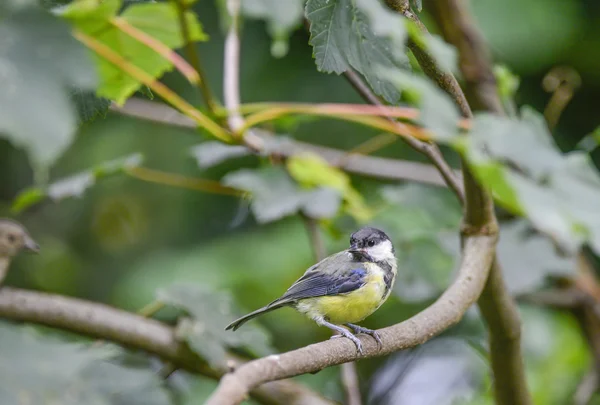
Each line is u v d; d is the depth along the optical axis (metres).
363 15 4.56
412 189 10.46
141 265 14.09
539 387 11.96
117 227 15.11
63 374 4.48
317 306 8.01
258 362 4.89
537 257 9.26
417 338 5.91
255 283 13.27
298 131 13.97
